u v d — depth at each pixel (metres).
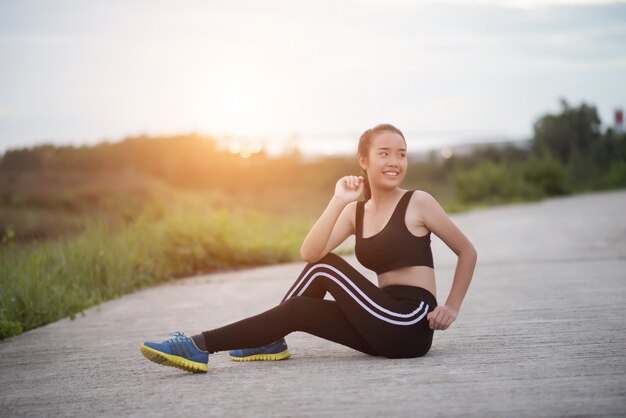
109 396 3.62
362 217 4.14
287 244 10.82
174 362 3.84
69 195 18.91
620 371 3.56
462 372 3.65
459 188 24.78
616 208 17.48
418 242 4.01
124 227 9.84
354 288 3.92
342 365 3.95
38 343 5.32
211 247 9.94
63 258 7.84
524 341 4.40
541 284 7.00
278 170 26.33
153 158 24.78
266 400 3.32
